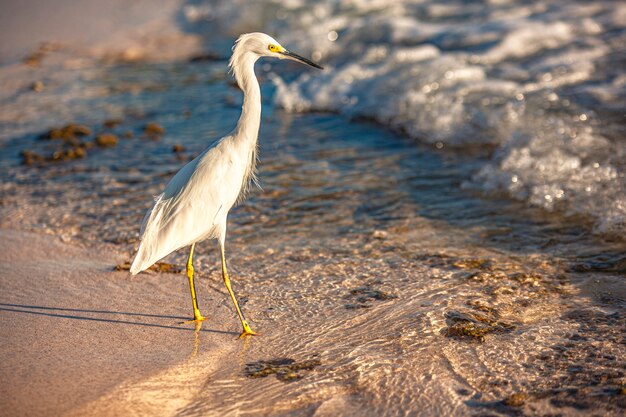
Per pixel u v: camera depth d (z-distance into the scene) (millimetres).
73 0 26578
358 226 8469
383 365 5438
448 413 4789
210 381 5320
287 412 4902
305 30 18297
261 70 16547
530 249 7625
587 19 15367
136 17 23562
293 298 6711
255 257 7703
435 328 5965
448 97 12422
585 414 4672
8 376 5312
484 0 18266
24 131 13141
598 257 7301
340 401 5004
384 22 17203
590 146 9781
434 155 10961
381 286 6867
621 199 8305
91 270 7457
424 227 8359
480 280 6887
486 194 9305
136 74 17000
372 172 10359
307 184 9977
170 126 13086
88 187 10148
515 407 4805
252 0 22297
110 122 13266
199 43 19703
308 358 5609
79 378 5297
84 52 19344
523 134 10516
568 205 8617
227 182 6387
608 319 6008
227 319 6344
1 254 7930
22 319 6340
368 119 12914
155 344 5887
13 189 10203
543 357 5453
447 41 15430
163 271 7422
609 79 12164
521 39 14727
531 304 6363
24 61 18438
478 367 5359
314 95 14156
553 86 12227
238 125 6660
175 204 6191
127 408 4930
